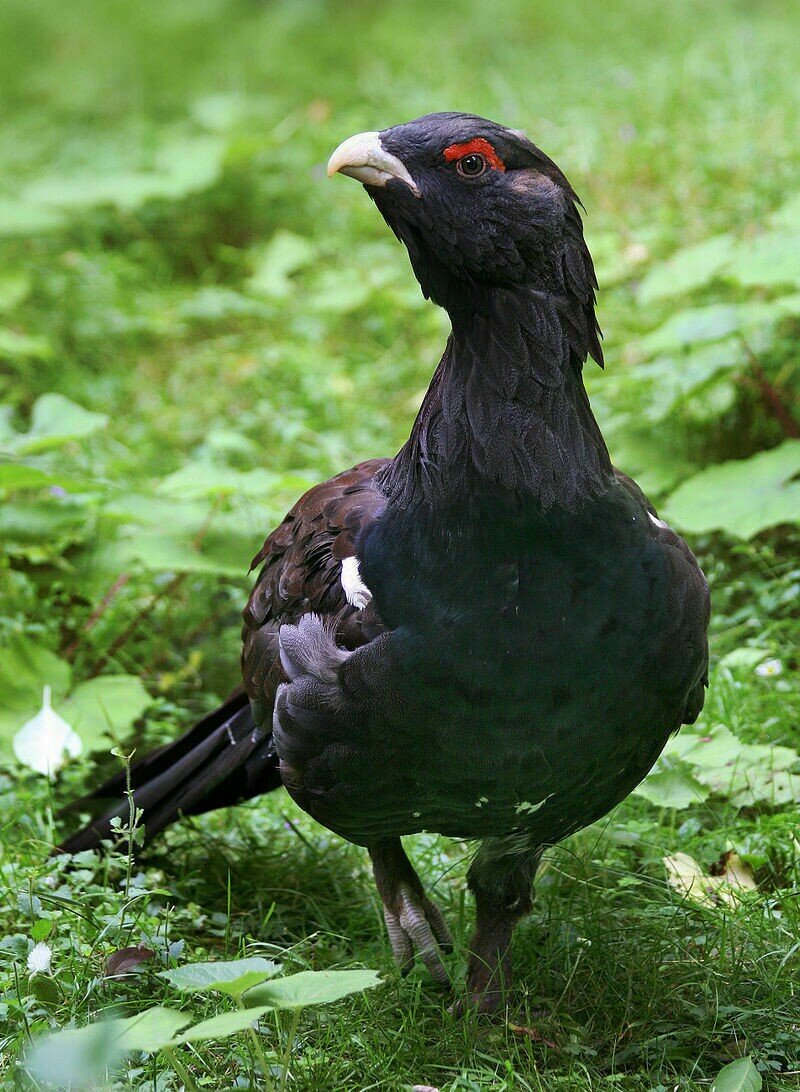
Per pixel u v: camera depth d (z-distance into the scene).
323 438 11.70
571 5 20.17
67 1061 4.55
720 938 6.64
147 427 12.37
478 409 5.77
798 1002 6.28
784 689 8.59
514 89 16.95
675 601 5.89
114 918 6.66
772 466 9.63
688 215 13.18
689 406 11.34
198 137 18.27
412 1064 5.97
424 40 20.20
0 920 7.00
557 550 5.68
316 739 6.00
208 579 10.30
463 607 5.64
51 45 22.41
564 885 7.25
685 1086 5.77
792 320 11.53
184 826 7.93
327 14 21.83
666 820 7.86
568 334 5.88
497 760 5.77
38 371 13.56
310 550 6.41
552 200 5.77
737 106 14.86
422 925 6.71
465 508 5.71
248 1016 4.66
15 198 15.80
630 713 5.85
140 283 14.95
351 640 5.92
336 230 15.32
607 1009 6.35
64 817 8.12
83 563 9.58
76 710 8.61
